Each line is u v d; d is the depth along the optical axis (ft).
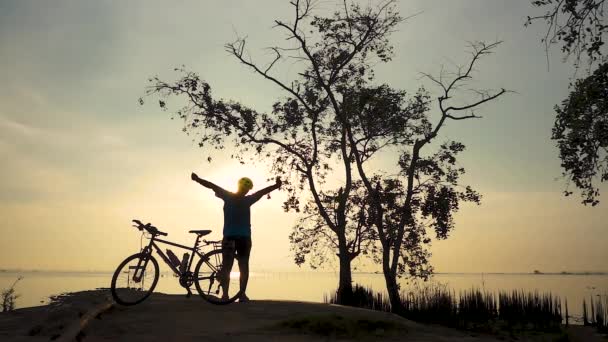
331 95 72.28
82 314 25.67
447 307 49.98
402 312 54.54
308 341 23.26
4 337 22.71
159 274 29.40
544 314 50.96
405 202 69.82
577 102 41.88
